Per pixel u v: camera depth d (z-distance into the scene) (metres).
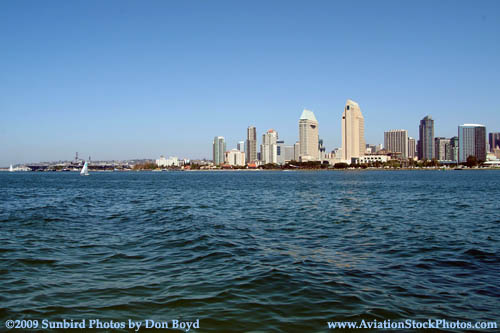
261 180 160.75
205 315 11.53
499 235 25.38
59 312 11.82
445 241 23.12
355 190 83.19
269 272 15.88
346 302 12.52
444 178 168.88
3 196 67.88
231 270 16.27
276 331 10.55
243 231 27.09
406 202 52.53
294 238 24.31
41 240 23.53
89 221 32.69
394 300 12.73
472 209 42.78
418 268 16.69
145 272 16.11
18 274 15.85
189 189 91.38
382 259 18.39
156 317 11.43
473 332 10.52
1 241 23.20
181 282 14.62
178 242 22.58
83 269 16.64
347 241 23.28
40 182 147.38
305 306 12.19
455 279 15.06
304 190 84.31
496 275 15.64
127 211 41.09
